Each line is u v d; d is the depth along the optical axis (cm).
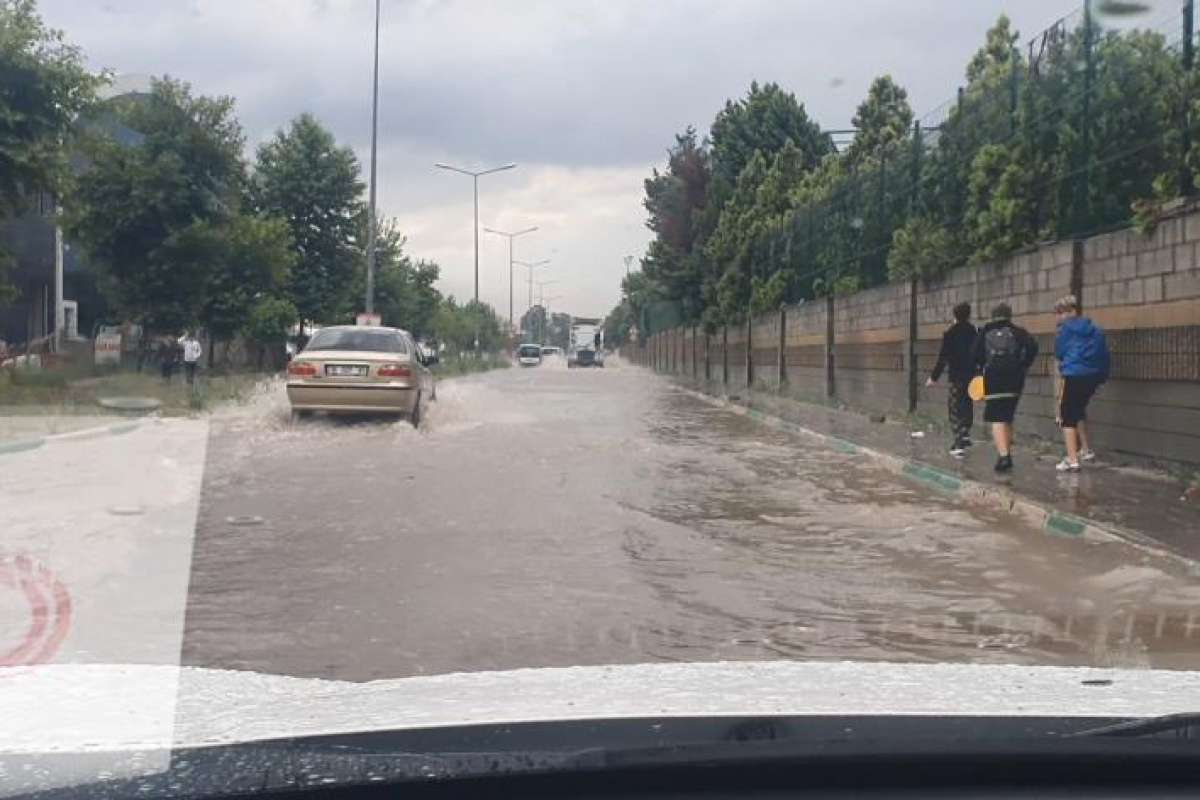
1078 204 1462
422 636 632
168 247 2898
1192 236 1188
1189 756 268
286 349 4216
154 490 1165
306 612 684
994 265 1703
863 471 1409
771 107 5009
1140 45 1331
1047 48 1562
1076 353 1252
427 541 916
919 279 2067
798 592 754
